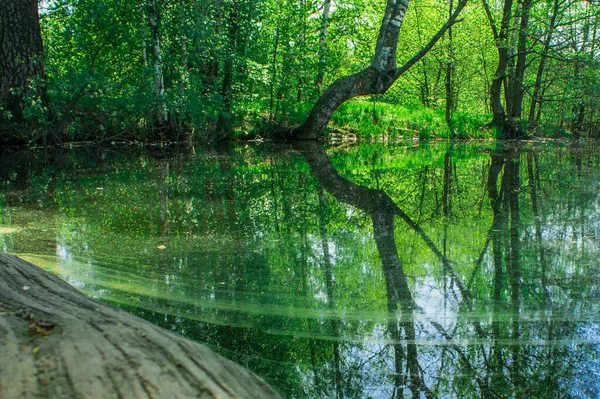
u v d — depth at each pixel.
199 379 0.74
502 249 3.05
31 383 0.69
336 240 3.33
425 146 12.55
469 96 28.02
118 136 11.75
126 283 2.54
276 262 2.89
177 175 6.60
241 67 13.29
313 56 15.59
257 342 1.87
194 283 2.54
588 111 17.41
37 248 3.17
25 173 6.78
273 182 5.96
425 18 21.73
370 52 19.06
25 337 0.86
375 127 16.03
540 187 5.29
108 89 10.45
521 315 2.09
